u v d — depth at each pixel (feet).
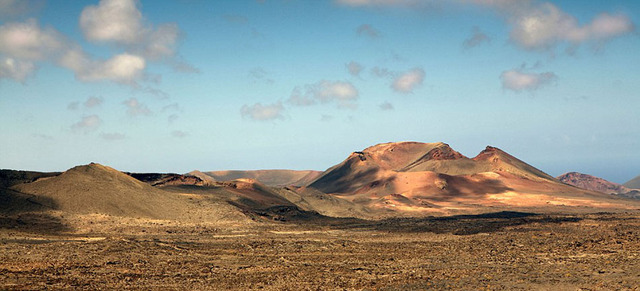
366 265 239.71
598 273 208.54
